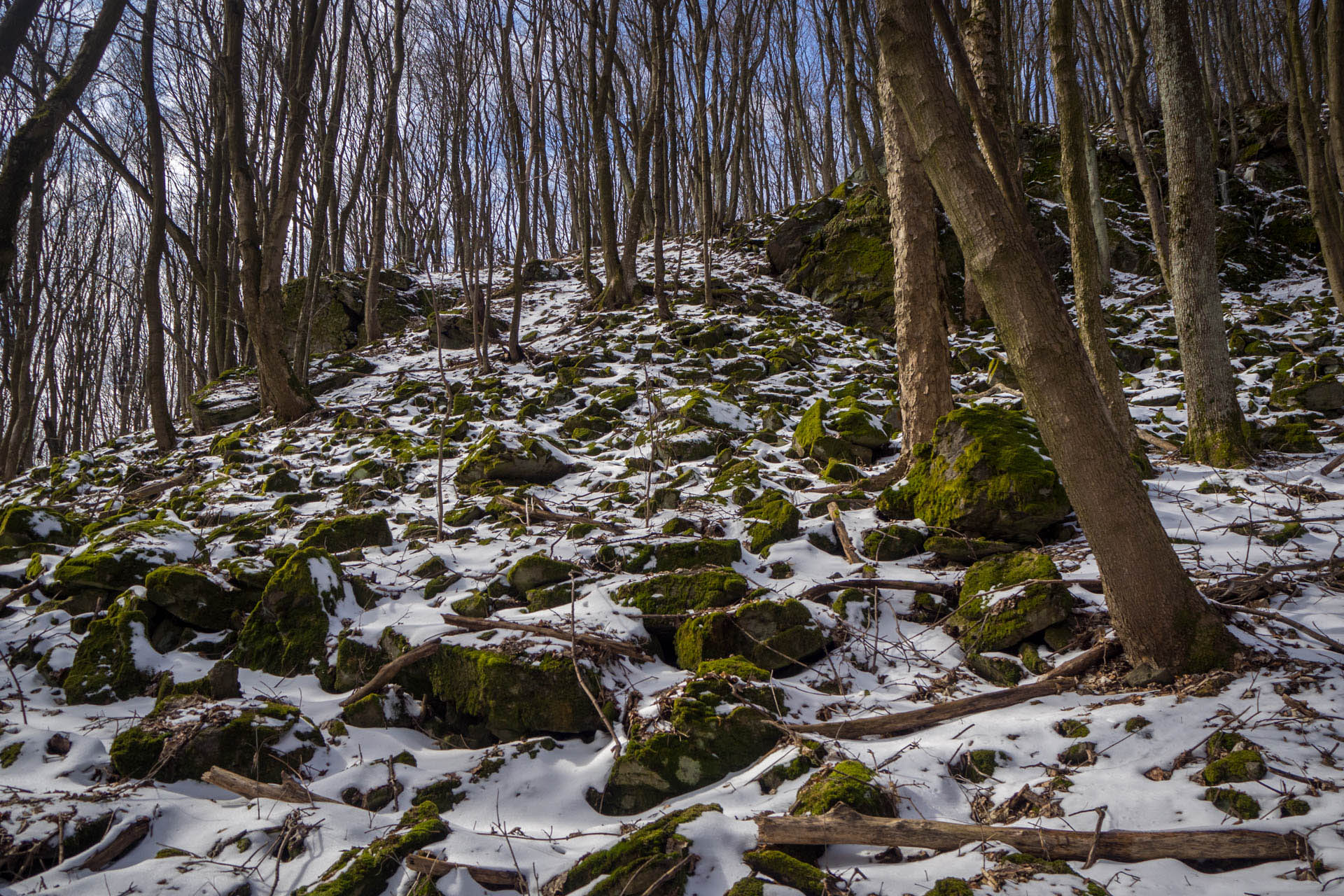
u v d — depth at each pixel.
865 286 14.06
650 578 4.88
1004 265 3.38
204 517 7.30
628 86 16.09
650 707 3.72
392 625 4.60
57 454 16.45
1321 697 3.22
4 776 3.56
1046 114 23.77
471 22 13.09
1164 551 3.60
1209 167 6.82
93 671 4.52
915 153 6.42
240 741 3.66
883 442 7.31
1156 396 9.16
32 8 2.83
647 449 7.96
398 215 23.12
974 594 4.54
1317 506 5.48
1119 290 14.20
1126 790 2.94
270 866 3.00
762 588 4.67
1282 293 13.60
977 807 3.07
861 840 2.77
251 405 11.60
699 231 20.77
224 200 15.75
